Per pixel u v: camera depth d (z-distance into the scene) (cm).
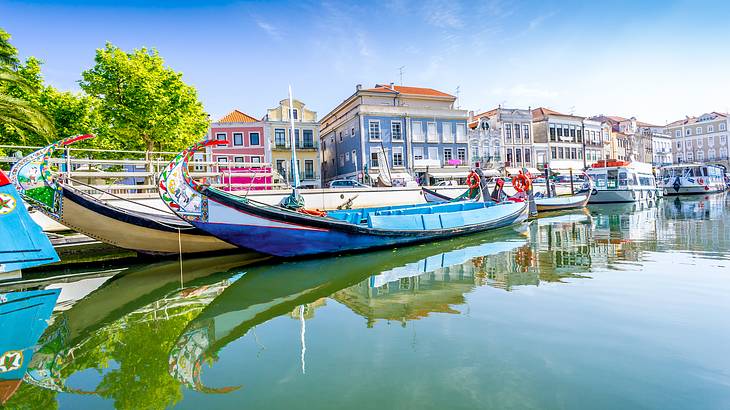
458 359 412
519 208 1576
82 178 1548
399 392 355
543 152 4466
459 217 1254
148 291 745
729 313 517
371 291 691
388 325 519
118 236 965
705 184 3594
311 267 895
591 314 527
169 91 1908
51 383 395
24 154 1633
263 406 343
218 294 711
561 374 375
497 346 439
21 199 809
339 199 1881
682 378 363
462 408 327
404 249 1082
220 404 349
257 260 983
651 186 3141
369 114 3456
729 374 368
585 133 4884
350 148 3688
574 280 701
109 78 1775
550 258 915
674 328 473
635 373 374
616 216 1919
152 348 480
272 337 497
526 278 732
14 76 1188
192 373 409
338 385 371
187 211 871
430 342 457
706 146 7150
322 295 680
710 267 768
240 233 885
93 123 1859
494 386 358
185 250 1052
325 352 444
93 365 436
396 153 3550
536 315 529
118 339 511
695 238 1136
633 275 722
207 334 518
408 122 3578
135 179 2034
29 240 800
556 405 326
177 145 2006
